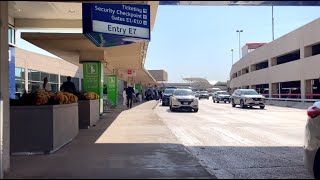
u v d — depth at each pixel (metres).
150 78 69.44
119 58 28.08
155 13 17.48
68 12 17.45
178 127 17.52
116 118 21.03
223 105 44.81
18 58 33.44
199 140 13.34
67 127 11.77
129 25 15.27
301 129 16.97
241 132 15.71
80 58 22.05
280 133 15.45
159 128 15.91
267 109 35.19
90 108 16.34
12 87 18.33
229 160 9.85
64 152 10.10
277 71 54.78
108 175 7.52
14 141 9.81
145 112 26.22
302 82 44.66
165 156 9.55
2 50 7.80
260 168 8.94
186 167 8.32
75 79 51.12
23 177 7.36
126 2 8.55
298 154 10.73
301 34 45.16
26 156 9.59
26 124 9.90
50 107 10.02
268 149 11.55
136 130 15.20
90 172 7.76
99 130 15.24
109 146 11.11
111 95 34.91
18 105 10.05
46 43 19.50
